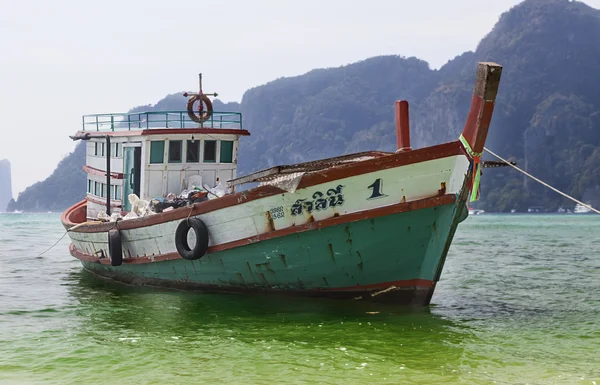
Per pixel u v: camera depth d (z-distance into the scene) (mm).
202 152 16906
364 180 11477
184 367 8773
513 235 51438
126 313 12625
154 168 16406
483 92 10477
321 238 11977
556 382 8086
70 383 8125
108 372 8570
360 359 9102
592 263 24031
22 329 11203
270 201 12164
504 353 9477
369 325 11266
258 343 10055
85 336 10625
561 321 12008
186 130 16500
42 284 17516
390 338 10359
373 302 12609
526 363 8945
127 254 15555
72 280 18484
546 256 27797
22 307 13523
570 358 9219
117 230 15398
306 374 8414
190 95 17750
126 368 8742
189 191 16328
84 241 17859
